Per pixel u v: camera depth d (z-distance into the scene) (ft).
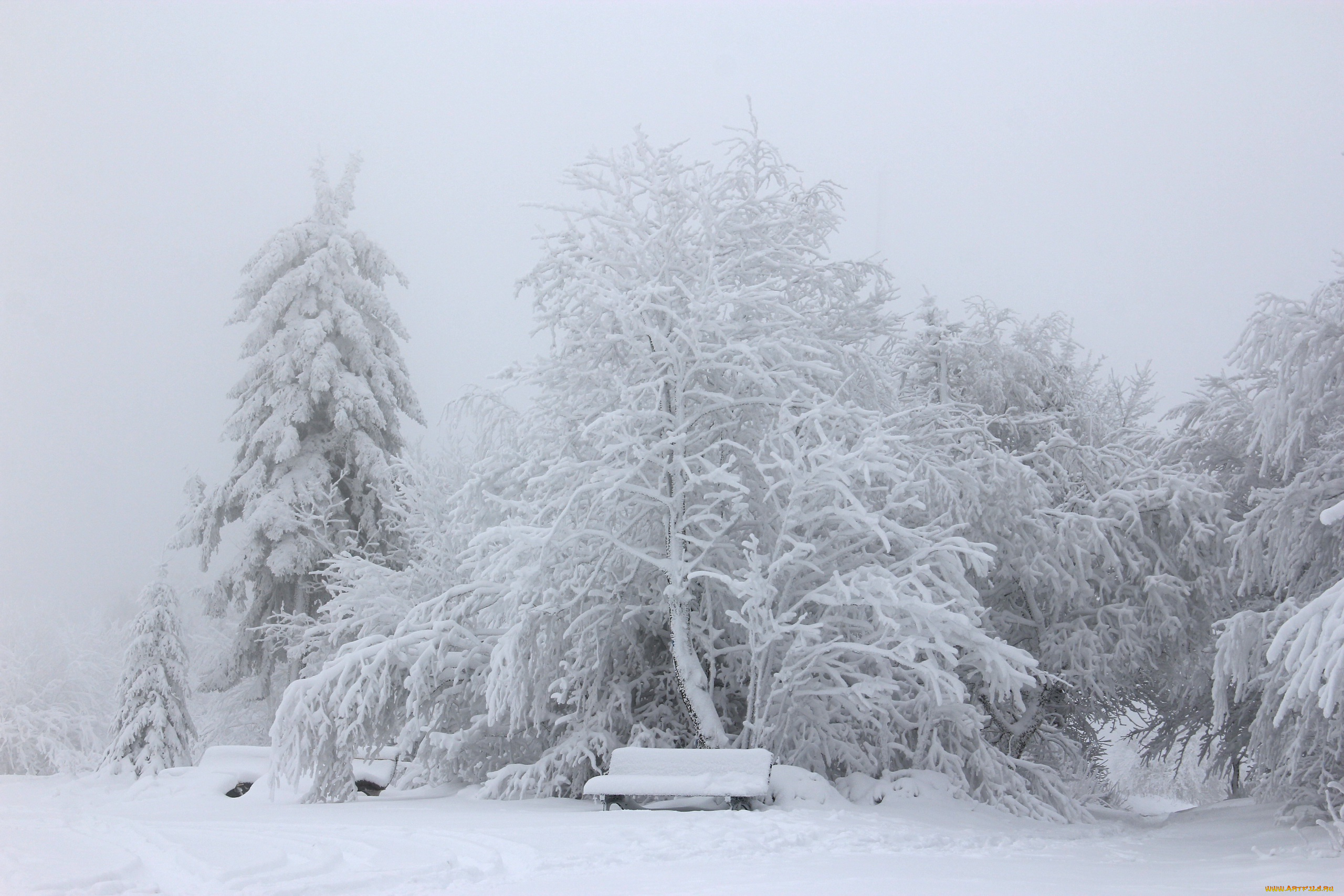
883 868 23.77
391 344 92.63
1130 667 63.26
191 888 21.88
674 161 53.16
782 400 49.62
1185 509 61.72
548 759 50.14
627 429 48.98
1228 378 60.34
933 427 63.05
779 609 47.24
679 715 54.85
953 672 48.37
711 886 20.68
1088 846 33.68
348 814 39.73
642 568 51.75
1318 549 45.14
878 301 58.39
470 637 53.16
